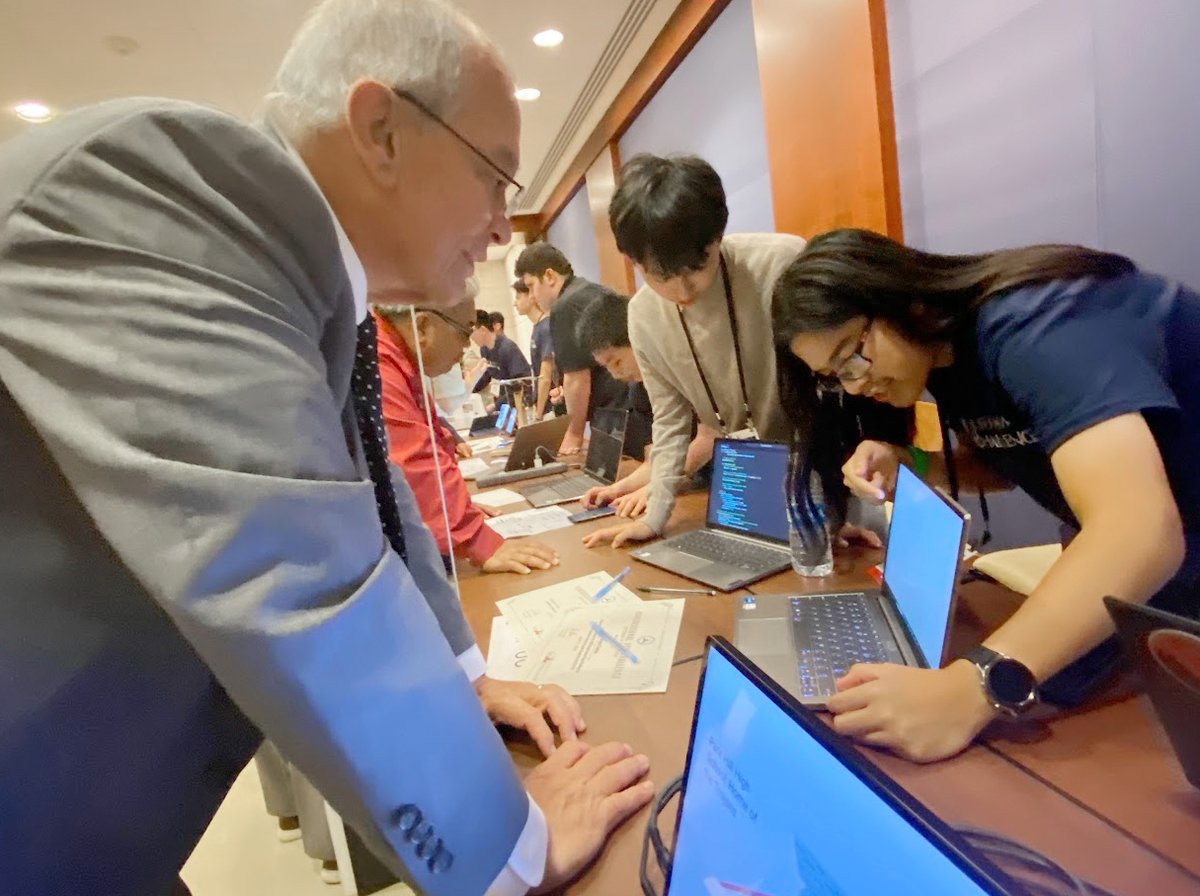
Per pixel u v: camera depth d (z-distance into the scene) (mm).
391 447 1543
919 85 2230
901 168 2361
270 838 2008
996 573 1109
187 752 598
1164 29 1501
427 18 629
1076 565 715
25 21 2969
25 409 438
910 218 2369
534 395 4371
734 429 1812
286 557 454
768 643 1008
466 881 562
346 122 612
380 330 1702
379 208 653
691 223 1410
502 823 595
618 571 1452
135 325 434
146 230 456
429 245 690
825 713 820
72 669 501
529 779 771
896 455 1247
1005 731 747
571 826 691
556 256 3559
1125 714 745
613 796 731
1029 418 831
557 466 2770
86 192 453
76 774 525
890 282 911
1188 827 596
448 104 634
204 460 436
